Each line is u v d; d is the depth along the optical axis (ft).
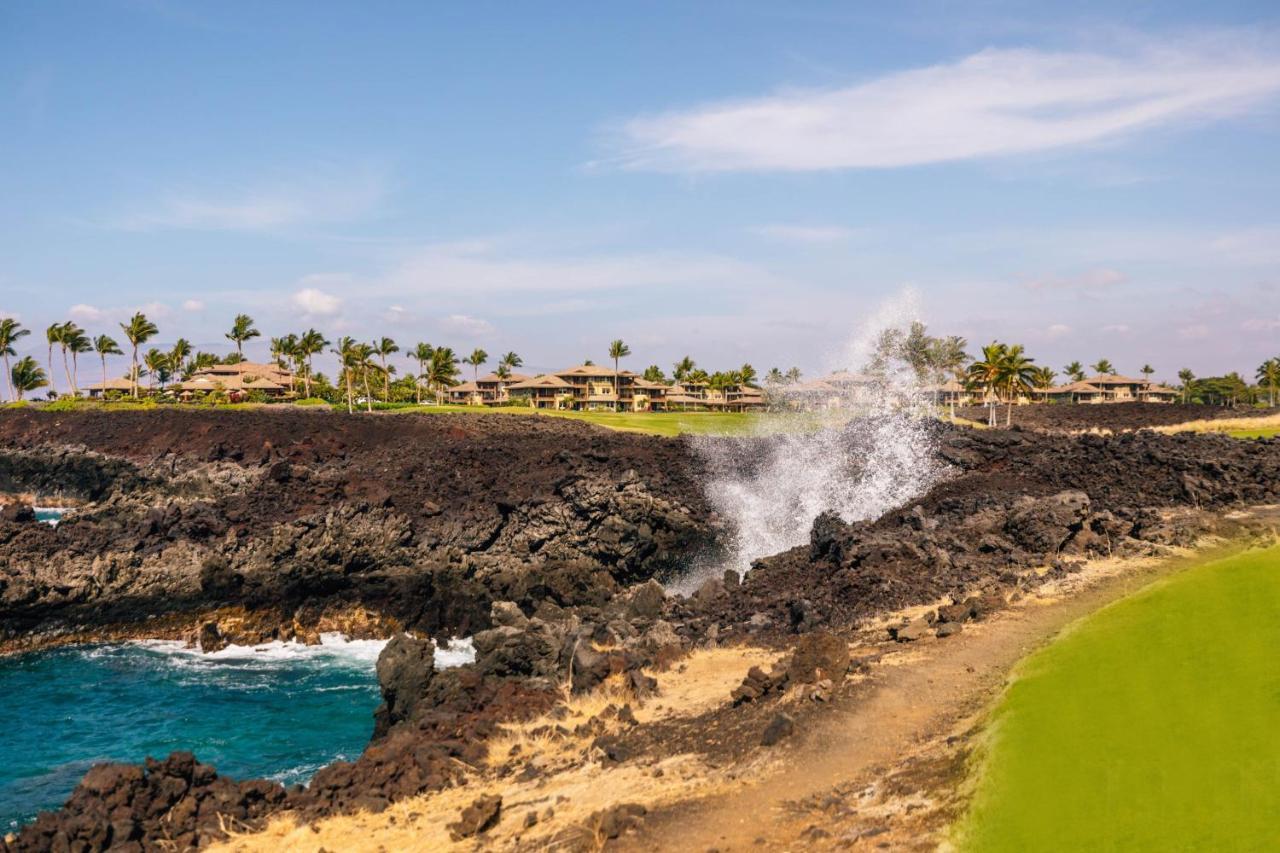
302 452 287.07
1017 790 42.80
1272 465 129.80
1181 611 61.67
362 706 126.41
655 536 198.90
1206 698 47.57
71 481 325.21
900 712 60.54
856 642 82.58
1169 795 39.11
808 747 57.21
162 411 362.74
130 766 66.23
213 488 273.95
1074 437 178.81
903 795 47.29
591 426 326.65
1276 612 56.80
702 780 55.52
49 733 115.65
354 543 180.34
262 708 125.49
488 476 223.51
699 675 84.17
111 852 59.47
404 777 66.95
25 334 480.64
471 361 616.39
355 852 54.95
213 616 169.78
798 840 44.65
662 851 46.24
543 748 70.79
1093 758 44.09
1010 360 372.79
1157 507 119.03
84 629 164.45
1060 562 95.66
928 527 118.52
